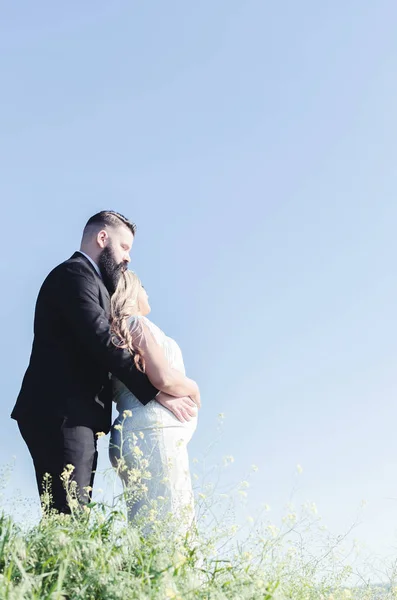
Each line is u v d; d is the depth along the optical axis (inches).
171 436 146.7
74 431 141.9
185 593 96.7
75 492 135.9
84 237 167.6
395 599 141.1
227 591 103.2
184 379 152.9
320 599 128.6
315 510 127.6
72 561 98.5
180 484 143.3
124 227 167.3
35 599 85.4
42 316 152.8
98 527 111.7
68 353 147.9
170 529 123.7
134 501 137.3
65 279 152.1
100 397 149.9
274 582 113.8
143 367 148.2
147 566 101.0
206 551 116.7
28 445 145.1
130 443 146.5
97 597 94.5
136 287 156.1
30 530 108.7
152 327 153.9
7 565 95.1
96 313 148.0
